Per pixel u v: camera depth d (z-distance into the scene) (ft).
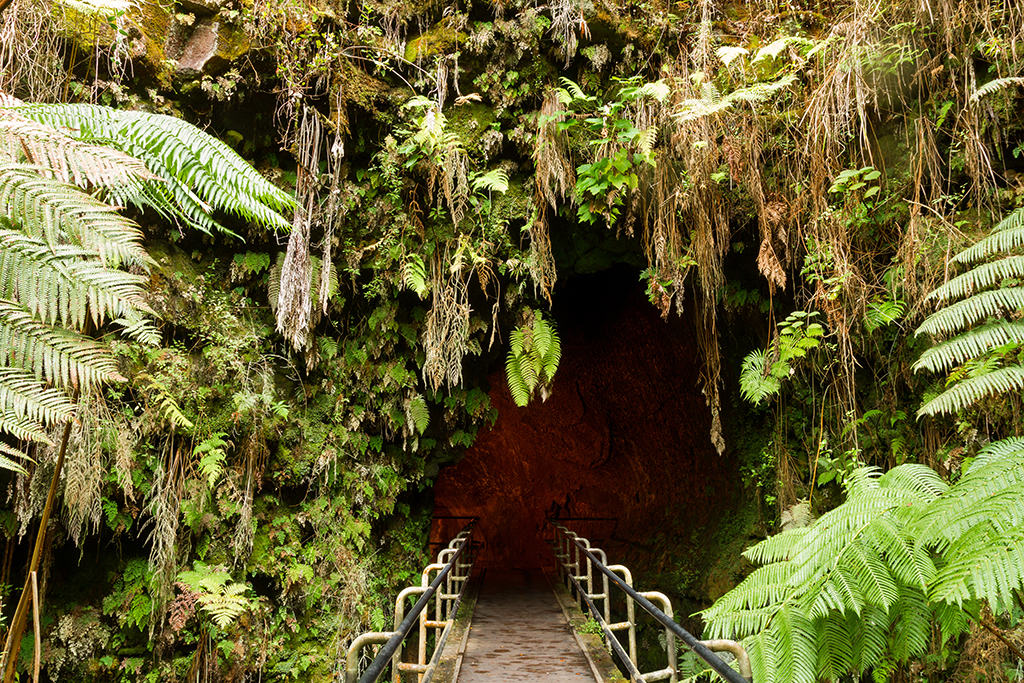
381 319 22.26
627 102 19.84
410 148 19.86
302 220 19.34
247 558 18.93
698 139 18.76
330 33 19.11
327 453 21.02
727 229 20.45
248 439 19.27
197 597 16.89
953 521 8.34
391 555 25.38
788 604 9.09
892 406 20.21
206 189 10.62
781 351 19.29
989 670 14.97
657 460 41.91
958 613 9.02
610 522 50.16
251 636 18.24
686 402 35.58
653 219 21.80
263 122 19.95
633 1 20.26
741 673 7.09
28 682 15.40
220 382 19.01
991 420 16.44
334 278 20.76
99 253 6.90
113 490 16.47
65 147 7.00
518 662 17.21
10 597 15.55
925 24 17.22
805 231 19.80
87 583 16.71
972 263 16.05
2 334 7.03
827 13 20.29
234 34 18.58
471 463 62.64
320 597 20.31
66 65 16.55
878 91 18.76
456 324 22.02
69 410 8.08
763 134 19.67
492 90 20.27
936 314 12.83
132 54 17.06
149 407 16.92
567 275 26.78
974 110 16.81
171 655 17.08
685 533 34.68
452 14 19.81
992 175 16.99
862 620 8.87
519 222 21.95
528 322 23.48
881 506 9.83
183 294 18.78
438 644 15.12
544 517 60.34
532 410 52.80
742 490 29.84
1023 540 7.31
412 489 27.86
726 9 21.07
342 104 19.42
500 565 63.87
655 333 35.58
